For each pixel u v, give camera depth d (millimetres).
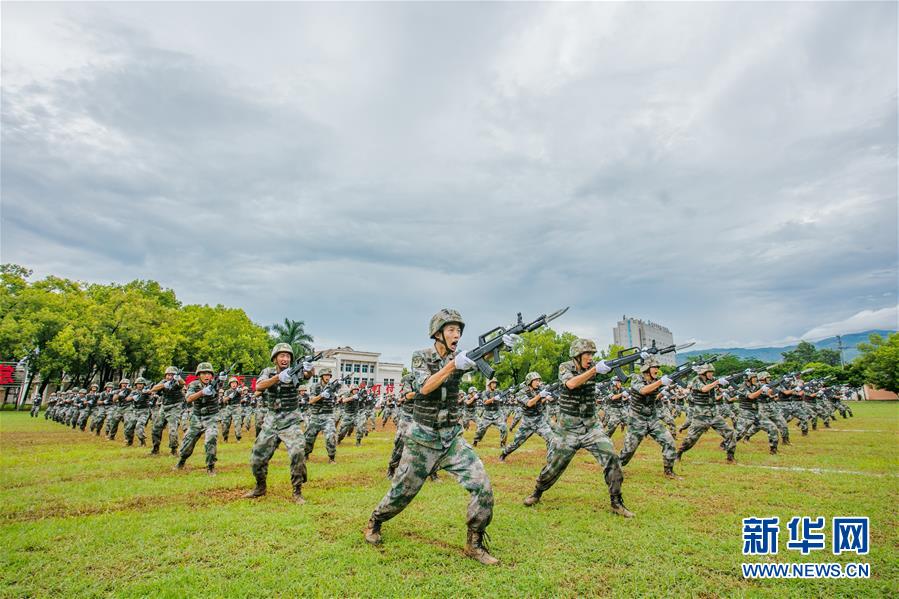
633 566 5801
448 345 6258
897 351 59500
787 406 20969
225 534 6828
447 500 8867
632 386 11188
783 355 109000
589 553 6188
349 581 5320
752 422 17422
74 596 4984
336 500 8789
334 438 13617
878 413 37750
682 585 5328
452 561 5887
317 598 4953
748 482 10453
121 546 6352
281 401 8891
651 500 8906
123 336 48750
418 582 5312
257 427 22719
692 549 6348
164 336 50031
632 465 12922
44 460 13844
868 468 12234
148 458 14258
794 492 9438
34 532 6844
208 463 11461
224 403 19844
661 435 11141
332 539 6641
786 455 14781
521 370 60406
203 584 5242
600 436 8242
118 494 9266
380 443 19266
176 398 15477
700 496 9203
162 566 5738
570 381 8156
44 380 48938
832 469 12188
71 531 6902
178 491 9570
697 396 13352
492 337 6406
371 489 9766
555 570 5660
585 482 10688
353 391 18578
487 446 18469
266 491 9500
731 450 13320
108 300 53938
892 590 5234
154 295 64500
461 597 4992
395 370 107812
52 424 30000
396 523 7395
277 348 8852
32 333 45625
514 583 5293
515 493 9609
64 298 51250
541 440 20922
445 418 6168
